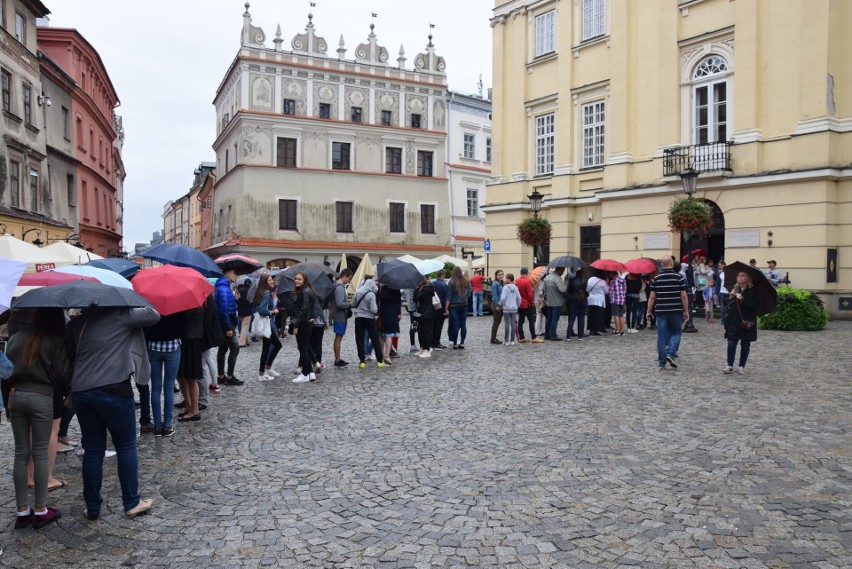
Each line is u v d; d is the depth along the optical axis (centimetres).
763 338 1551
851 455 652
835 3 1909
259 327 1184
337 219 4197
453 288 1556
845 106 1914
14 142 2484
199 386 943
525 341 1684
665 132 2297
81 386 518
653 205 2322
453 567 443
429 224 4497
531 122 2900
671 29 2280
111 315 535
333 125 4169
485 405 933
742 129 2070
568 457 675
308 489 602
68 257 1309
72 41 3512
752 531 484
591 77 2605
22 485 525
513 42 2945
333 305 1337
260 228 3981
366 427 827
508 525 508
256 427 841
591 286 1756
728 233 2108
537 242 2509
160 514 550
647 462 651
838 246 1912
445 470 645
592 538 481
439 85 4525
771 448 681
